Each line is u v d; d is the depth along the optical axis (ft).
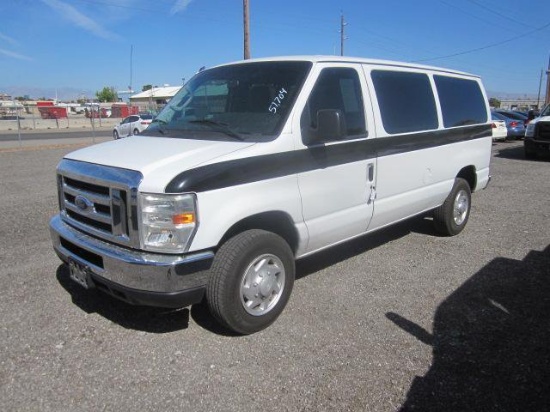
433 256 18.54
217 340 12.23
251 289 12.21
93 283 12.17
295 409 9.64
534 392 10.16
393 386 10.37
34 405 9.66
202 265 11.19
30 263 17.21
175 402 9.81
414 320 13.33
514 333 12.62
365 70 15.43
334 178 14.01
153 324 12.98
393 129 16.16
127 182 10.94
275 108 13.14
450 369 10.99
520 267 17.39
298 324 13.07
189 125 14.06
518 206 27.58
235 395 10.04
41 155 55.72
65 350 11.65
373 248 19.49
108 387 10.27
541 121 49.47
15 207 26.18
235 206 11.50
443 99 19.13
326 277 16.37
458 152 20.07
